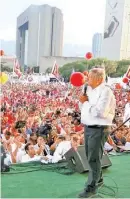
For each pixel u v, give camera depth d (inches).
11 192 120.8
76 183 134.9
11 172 147.7
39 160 165.8
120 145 200.7
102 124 110.7
